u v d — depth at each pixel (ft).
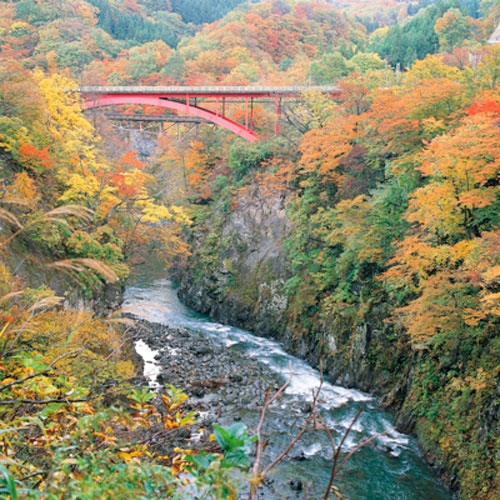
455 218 80.18
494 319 73.97
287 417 88.69
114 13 444.14
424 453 77.41
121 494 10.21
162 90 188.24
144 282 195.52
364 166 129.80
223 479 10.54
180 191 200.75
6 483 9.30
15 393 15.11
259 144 173.68
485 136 75.77
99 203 114.32
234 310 156.76
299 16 440.86
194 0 568.00
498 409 67.36
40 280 83.82
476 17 434.30
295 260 138.51
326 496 11.56
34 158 102.42
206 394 98.17
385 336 102.17
